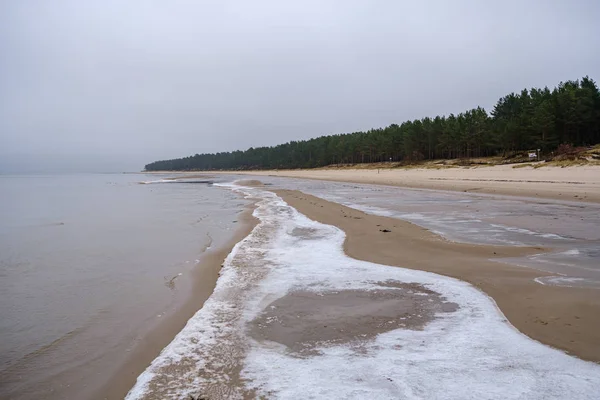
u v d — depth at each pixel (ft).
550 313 18.86
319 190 119.75
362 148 303.89
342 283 25.17
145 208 79.92
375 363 14.78
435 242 35.86
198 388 13.44
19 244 41.45
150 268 30.94
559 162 129.08
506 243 35.60
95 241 42.78
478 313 19.57
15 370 15.47
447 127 220.43
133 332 18.84
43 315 21.33
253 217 58.13
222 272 28.35
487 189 94.27
